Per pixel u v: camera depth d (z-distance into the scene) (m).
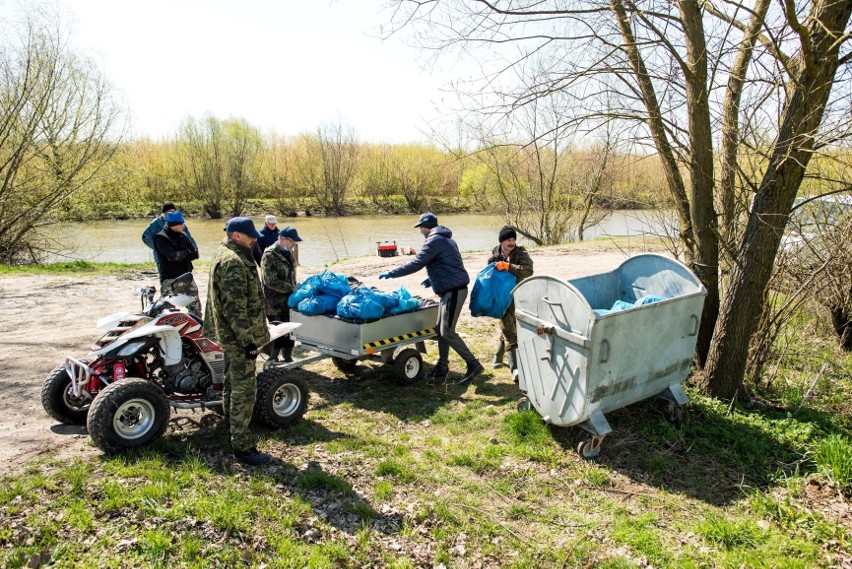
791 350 7.95
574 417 5.12
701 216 6.55
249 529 3.97
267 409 5.40
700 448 5.38
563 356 5.12
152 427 4.84
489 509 4.49
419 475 4.89
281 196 47.53
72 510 3.91
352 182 46.97
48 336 9.01
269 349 6.98
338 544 3.95
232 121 42.66
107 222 35.75
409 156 46.03
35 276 15.34
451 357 8.22
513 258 7.19
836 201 7.16
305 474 4.75
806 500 4.57
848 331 8.81
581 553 3.99
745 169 7.07
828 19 5.51
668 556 3.94
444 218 39.78
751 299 6.07
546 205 27.86
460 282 6.86
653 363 5.34
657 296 5.61
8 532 3.62
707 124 6.26
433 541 4.11
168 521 3.90
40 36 19.44
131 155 25.12
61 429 5.33
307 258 23.44
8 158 19.75
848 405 6.67
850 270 7.97
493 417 6.12
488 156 25.66
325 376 7.33
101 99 20.95
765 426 5.71
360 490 4.63
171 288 7.90
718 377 6.28
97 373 4.97
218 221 39.47
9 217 20.09
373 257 20.48
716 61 5.74
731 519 4.38
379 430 5.76
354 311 6.32
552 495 4.70
